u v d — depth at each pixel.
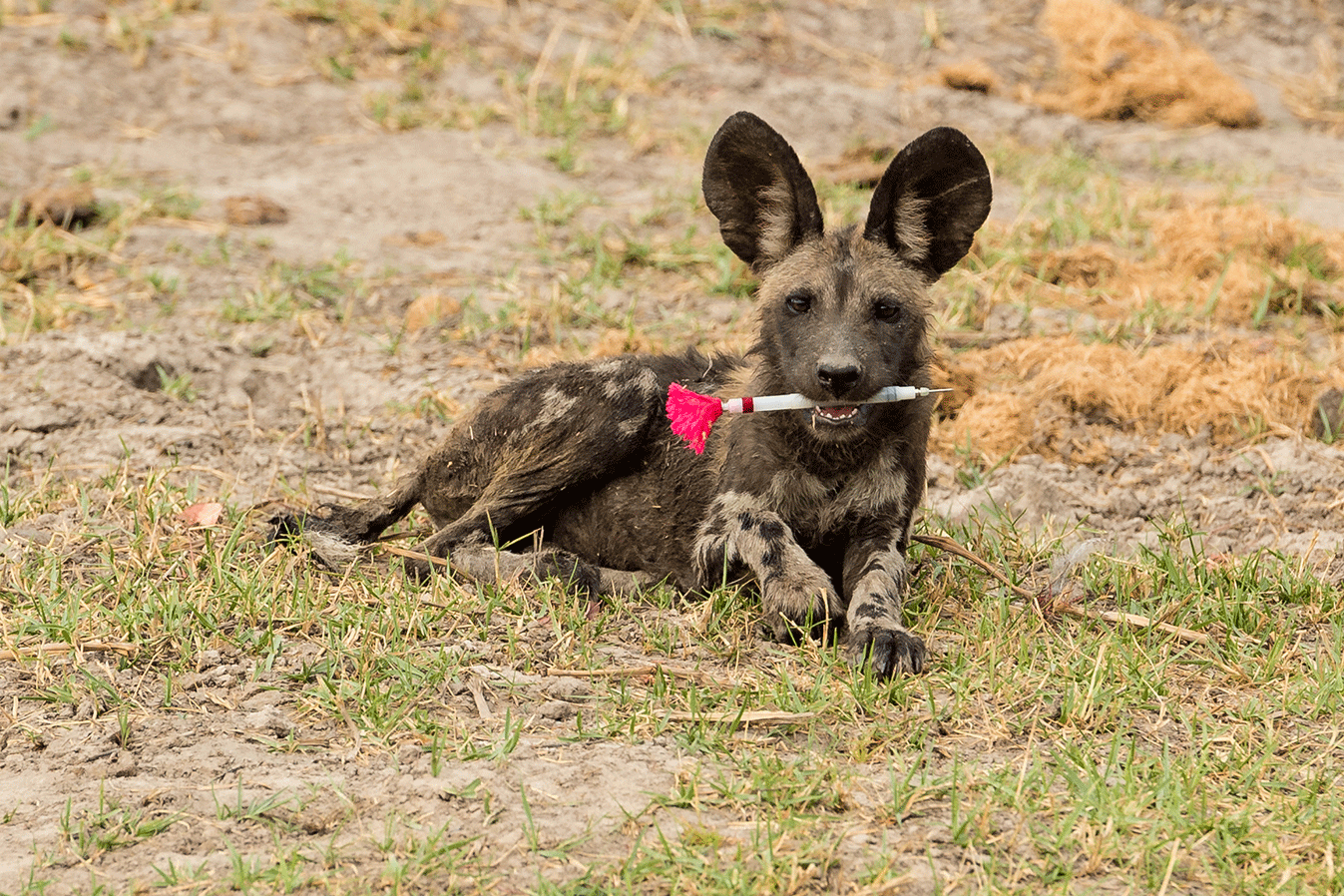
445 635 8.61
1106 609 9.41
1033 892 6.21
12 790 6.96
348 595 9.06
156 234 16.17
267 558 9.36
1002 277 15.15
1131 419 12.73
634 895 6.12
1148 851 6.46
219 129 19.64
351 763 7.22
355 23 21.95
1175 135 21.72
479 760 7.23
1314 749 7.61
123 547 9.68
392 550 9.73
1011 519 10.66
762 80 22.08
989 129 21.47
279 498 10.97
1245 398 12.58
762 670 8.38
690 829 6.47
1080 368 12.93
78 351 13.05
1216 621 9.06
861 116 21.47
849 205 17.12
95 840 6.46
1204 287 15.14
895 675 8.09
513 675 8.12
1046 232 16.47
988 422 12.40
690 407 8.60
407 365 13.46
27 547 9.55
